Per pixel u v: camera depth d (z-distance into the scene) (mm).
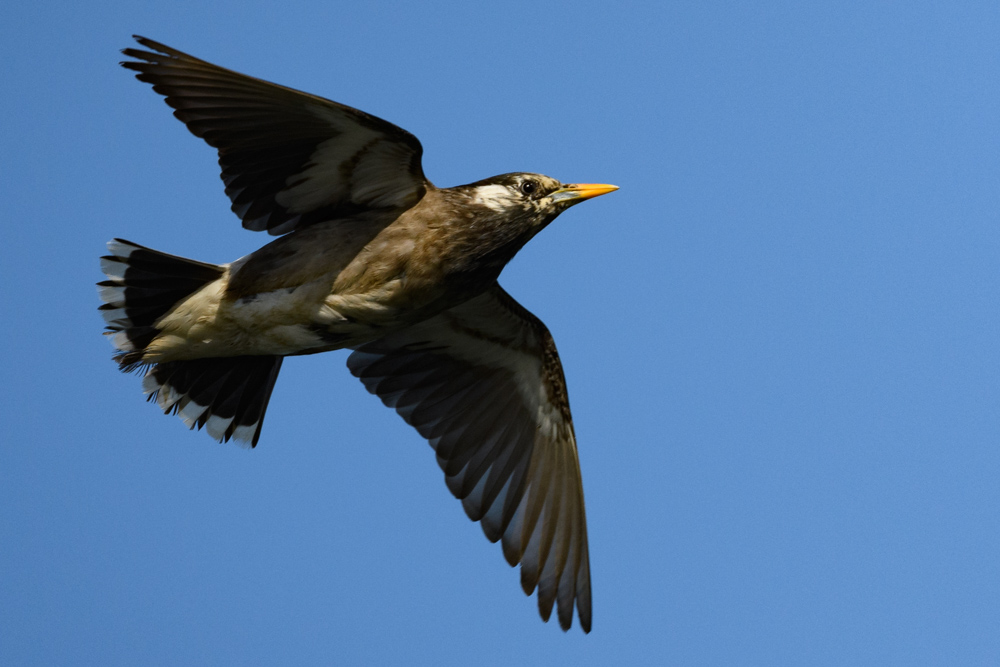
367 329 12156
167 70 10727
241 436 12758
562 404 14312
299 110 11109
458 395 14391
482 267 12211
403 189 11969
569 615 13773
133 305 11836
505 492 14195
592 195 12539
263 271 11773
